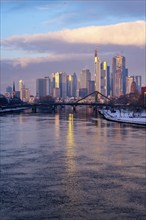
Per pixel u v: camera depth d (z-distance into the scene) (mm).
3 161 48094
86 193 32125
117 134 88812
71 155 53562
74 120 157500
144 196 31172
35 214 26875
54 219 25875
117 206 28547
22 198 30734
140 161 48562
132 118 167125
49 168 43344
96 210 27656
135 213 26984
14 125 122438
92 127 113438
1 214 26906
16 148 61250
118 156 52750
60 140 74250
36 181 36594
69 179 37469
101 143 69375
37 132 94062
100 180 37031
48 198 30688
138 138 79188
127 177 38406
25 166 44562
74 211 27469
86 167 44031
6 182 36188
